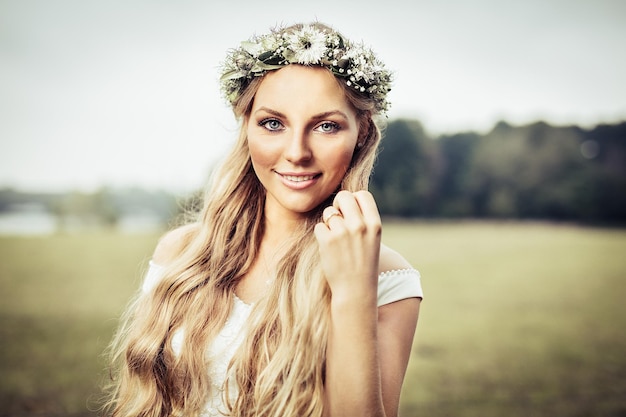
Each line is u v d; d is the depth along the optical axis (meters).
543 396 6.86
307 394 1.40
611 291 17.27
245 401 1.49
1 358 7.84
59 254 24.47
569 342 10.36
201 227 1.79
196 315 1.60
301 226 1.61
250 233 1.70
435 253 27.11
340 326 1.25
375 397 1.25
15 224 40.38
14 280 16.89
